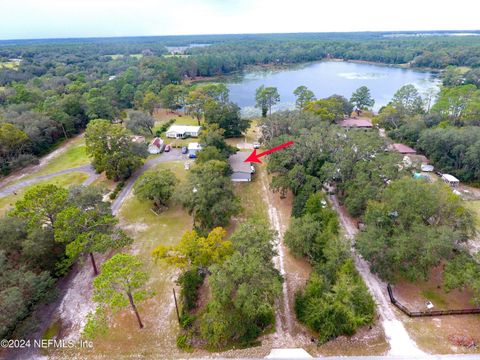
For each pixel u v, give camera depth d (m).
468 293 29.72
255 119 93.38
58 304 29.05
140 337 25.88
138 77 120.62
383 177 40.34
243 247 28.14
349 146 45.84
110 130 50.72
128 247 36.62
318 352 24.12
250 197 48.47
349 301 25.28
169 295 30.02
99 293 23.56
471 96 71.12
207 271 31.22
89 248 29.06
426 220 33.22
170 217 42.72
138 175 55.22
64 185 51.28
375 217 32.69
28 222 29.67
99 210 34.72
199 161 51.28
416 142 63.84
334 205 45.28
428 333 25.69
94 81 114.88
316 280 27.88
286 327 26.64
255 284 24.56
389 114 75.50
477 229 36.38
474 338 25.08
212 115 76.19
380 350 24.19
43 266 30.00
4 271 25.00
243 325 24.86
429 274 32.09
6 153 55.94
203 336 24.83
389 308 28.27
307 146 48.69
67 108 76.56
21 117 64.19
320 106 82.06
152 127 79.50
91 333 22.38
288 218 42.72
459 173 52.03
